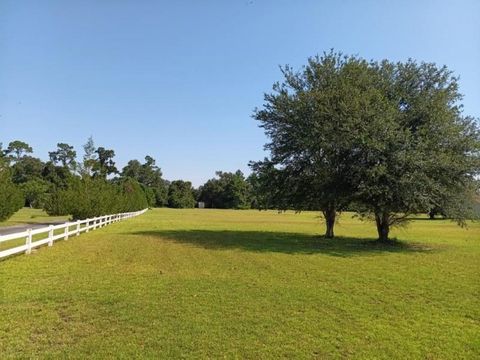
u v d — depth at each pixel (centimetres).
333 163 2423
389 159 2191
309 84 2686
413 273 1509
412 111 2341
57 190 4594
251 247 2255
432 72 2436
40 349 696
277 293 1128
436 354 714
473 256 2050
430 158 2153
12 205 3712
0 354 668
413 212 2428
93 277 1304
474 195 2377
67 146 13450
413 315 945
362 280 1350
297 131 2534
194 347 718
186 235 2977
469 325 880
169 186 14362
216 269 1512
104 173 5034
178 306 975
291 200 2919
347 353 710
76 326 820
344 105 2198
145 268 1504
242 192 13475
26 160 11269
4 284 1173
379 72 2489
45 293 1075
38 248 1992
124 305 975
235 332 800
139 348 708
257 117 2795
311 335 793
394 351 722
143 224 4297
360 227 4584
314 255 1977
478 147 2250
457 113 2348
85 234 2858
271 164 2817
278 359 678
